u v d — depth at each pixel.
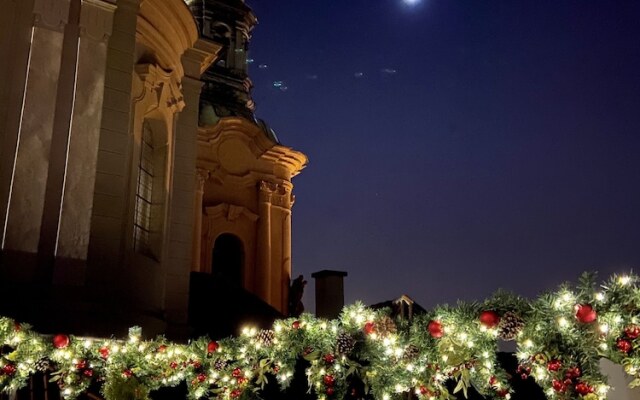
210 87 38.50
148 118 19.34
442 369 6.49
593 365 5.44
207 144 34.62
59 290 14.20
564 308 5.55
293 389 13.23
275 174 37.03
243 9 41.84
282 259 36.09
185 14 20.52
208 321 22.98
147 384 10.32
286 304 35.50
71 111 15.30
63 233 14.59
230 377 9.80
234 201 35.19
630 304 5.40
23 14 15.20
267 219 35.62
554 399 5.57
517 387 11.01
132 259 16.97
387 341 6.87
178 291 19.45
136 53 18.48
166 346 10.47
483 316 5.88
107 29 16.12
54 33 15.32
